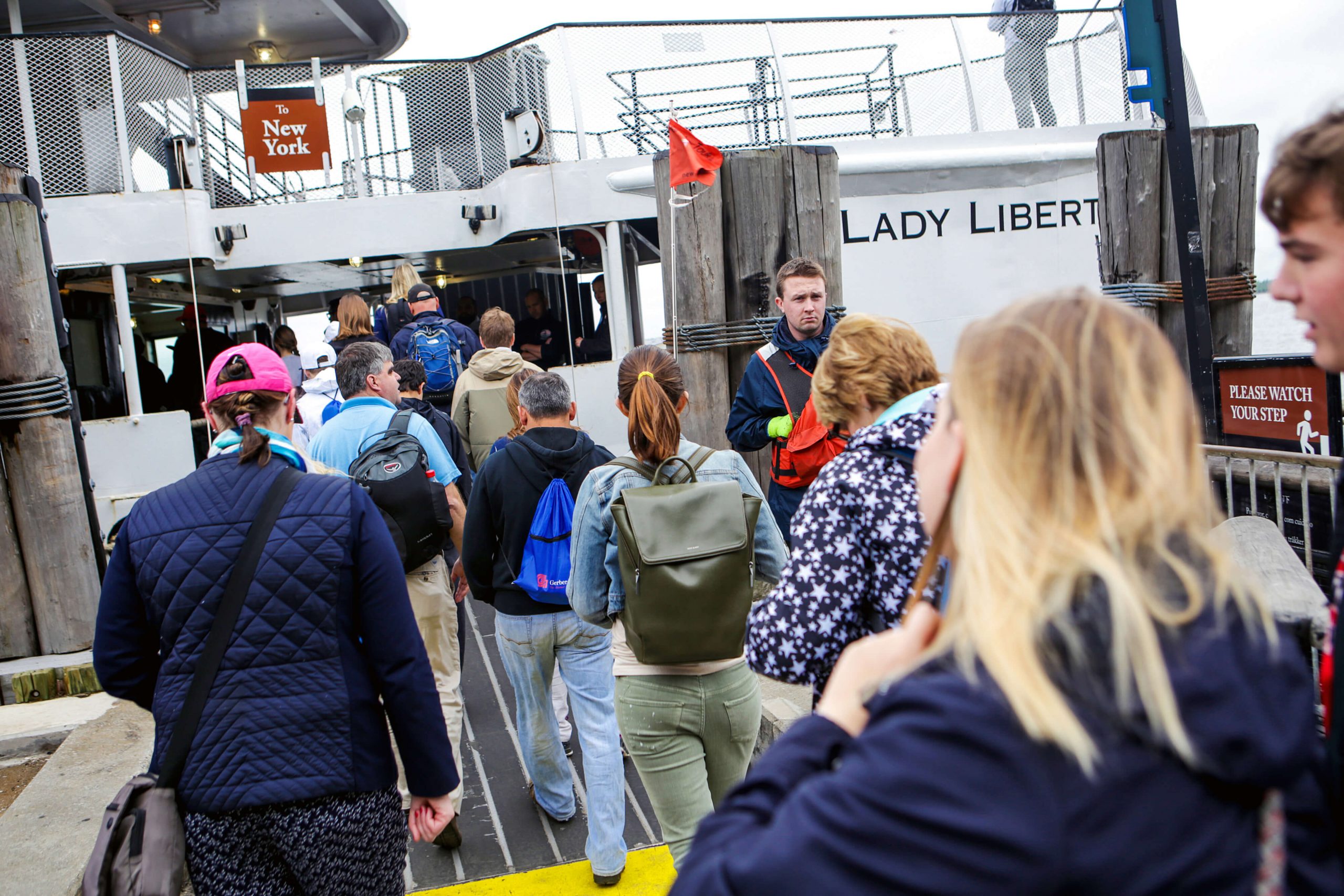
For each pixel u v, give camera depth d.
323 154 8.45
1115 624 0.75
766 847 0.79
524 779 3.93
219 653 1.93
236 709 1.92
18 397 4.31
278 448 2.11
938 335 7.48
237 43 11.91
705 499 2.51
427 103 8.50
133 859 1.85
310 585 1.96
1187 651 0.75
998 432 0.85
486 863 3.35
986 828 0.70
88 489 4.56
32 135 7.65
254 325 11.91
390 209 8.15
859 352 2.01
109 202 7.54
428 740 2.06
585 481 2.71
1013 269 7.64
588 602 2.69
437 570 3.61
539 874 3.25
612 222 7.91
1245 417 4.06
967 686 0.77
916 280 7.41
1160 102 4.20
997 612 0.79
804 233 4.97
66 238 7.47
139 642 2.07
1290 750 0.73
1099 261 6.15
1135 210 5.93
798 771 0.91
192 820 1.93
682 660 2.46
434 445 3.68
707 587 2.42
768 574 2.70
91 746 3.81
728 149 8.20
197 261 8.03
